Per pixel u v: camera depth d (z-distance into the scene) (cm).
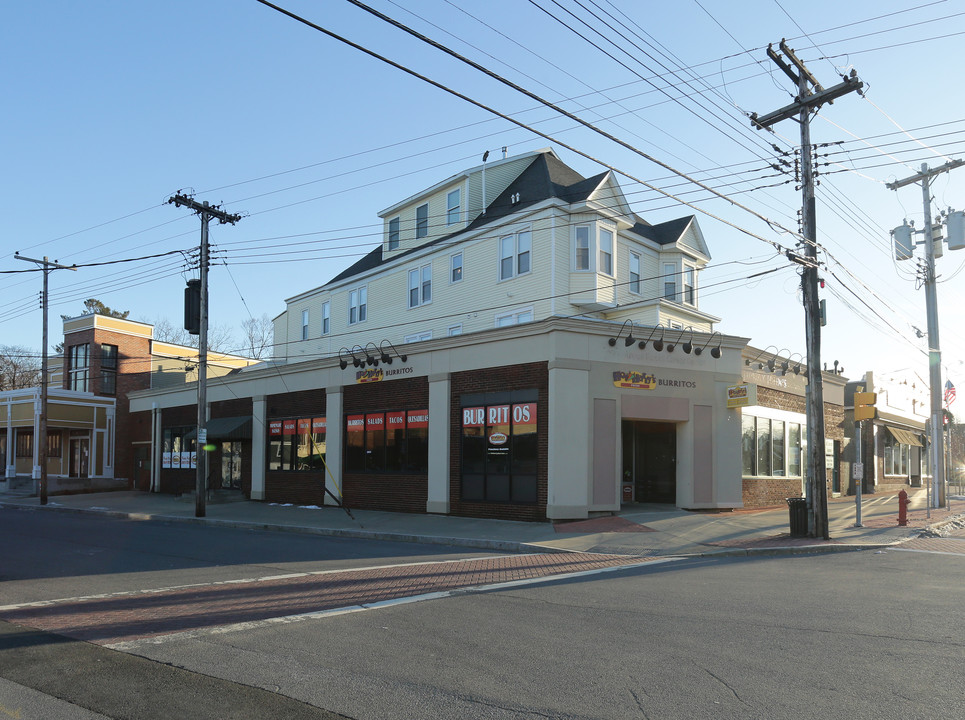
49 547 1664
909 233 3064
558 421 2061
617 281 2778
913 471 4738
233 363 4900
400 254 3384
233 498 3244
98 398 4131
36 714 570
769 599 1023
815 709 566
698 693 606
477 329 2875
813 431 1823
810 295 1853
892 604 982
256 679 653
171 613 943
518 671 670
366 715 560
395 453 2553
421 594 1078
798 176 1886
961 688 616
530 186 2938
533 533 1877
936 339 2977
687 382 2277
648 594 1070
